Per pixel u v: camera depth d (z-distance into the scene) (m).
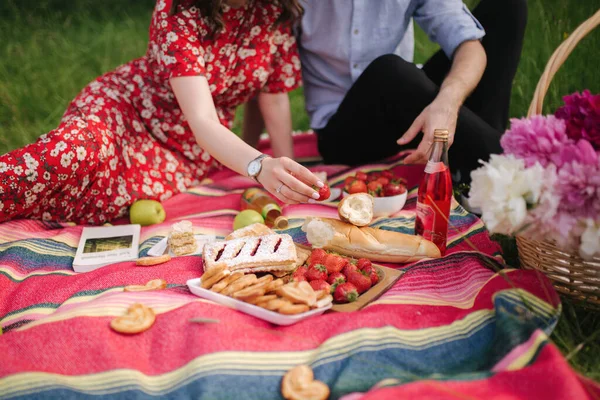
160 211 2.80
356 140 3.22
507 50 2.91
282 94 3.23
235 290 1.82
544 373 1.38
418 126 2.55
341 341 1.57
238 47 2.91
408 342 1.61
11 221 2.56
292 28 3.14
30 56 5.81
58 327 1.62
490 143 2.64
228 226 2.64
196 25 2.68
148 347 1.63
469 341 1.64
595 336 1.75
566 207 1.69
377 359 1.55
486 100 2.96
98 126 2.67
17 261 2.27
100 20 7.15
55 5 7.53
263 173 2.18
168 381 1.52
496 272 2.00
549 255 1.88
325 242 2.16
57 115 4.66
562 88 3.72
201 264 2.18
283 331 1.66
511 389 1.37
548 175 1.68
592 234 1.67
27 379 1.47
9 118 4.56
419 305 1.80
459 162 2.72
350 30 3.09
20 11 7.25
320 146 3.41
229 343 1.56
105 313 1.73
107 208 2.79
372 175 2.67
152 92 2.98
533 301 1.68
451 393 1.33
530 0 4.60
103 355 1.55
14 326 1.86
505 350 1.54
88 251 2.38
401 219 2.45
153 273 2.10
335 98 3.32
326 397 1.44
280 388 1.49
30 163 2.46
